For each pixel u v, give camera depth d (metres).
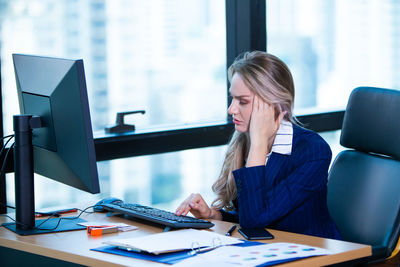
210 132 3.01
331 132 3.63
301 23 3.54
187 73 3.04
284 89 2.04
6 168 2.43
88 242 1.76
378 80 4.01
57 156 1.87
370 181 2.27
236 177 1.98
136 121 2.88
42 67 1.89
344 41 3.79
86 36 2.68
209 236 1.74
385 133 2.24
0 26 2.43
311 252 1.54
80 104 1.74
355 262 1.68
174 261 1.50
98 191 1.80
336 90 3.78
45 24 2.56
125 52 2.81
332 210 2.34
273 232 1.87
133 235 1.86
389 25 4.02
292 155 2.06
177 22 2.97
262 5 3.21
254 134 2.03
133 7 2.81
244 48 3.19
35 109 1.93
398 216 2.17
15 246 1.79
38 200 2.64
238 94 2.05
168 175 3.12
